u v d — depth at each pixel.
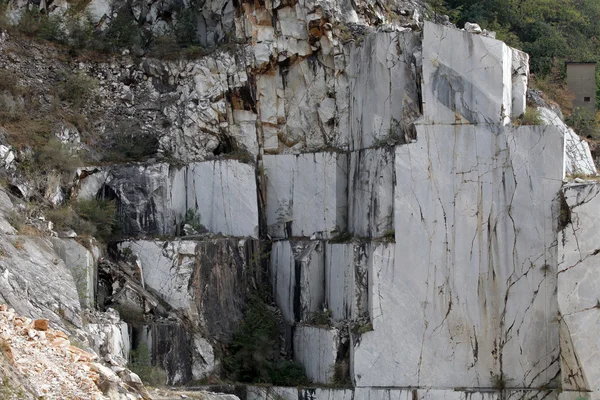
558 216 38.19
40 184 38.81
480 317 38.41
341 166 42.47
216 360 38.69
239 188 42.19
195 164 42.28
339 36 43.06
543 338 38.16
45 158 39.34
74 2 47.41
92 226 38.75
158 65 44.78
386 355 38.22
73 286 32.34
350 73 42.88
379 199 39.38
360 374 38.16
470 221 38.62
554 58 56.69
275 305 42.03
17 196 37.53
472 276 38.50
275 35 43.47
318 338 39.44
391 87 40.53
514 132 38.72
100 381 24.02
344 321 39.69
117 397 24.11
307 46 43.31
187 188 42.28
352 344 38.38
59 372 23.34
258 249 42.00
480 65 39.19
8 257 30.69
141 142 43.50
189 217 41.97
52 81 43.84
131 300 37.72
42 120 41.81
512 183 38.59
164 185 41.59
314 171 42.72
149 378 34.28
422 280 38.47
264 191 43.31
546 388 37.84
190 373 38.16
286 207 43.09
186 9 46.53
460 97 39.00
